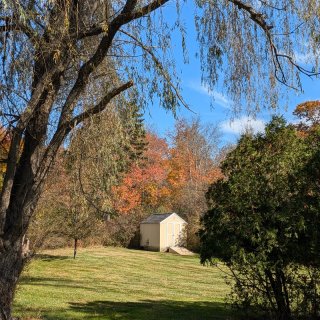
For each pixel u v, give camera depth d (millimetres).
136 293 13227
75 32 5254
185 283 16312
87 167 6996
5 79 5156
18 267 5066
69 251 26172
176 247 35312
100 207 7930
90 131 6781
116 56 6023
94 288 13922
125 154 7410
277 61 5984
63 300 10773
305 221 7316
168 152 41906
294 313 7789
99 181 7195
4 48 5008
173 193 40156
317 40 5754
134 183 35281
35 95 5031
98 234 28094
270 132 8227
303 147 8062
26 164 5254
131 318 8812
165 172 41062
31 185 5172
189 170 41156
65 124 5238
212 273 20125
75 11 5301
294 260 7398
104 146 6887
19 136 5059
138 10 5344
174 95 5758
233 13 6004
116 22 5352
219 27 6035
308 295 7734
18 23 4832
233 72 6113
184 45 5895
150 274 19141
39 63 5273
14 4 4559
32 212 5168
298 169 7719
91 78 6227
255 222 7320
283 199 7578
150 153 39531
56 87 5398
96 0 5602
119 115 6801
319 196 7539
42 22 5078
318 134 8328
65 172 7125
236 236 7590
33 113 5199
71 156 6863
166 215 36094
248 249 7676
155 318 8859
